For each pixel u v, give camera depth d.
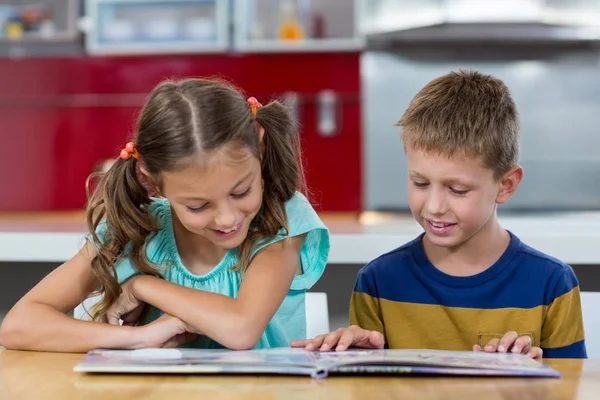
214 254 1.20
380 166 3.32
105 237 1.16
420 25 3.08
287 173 1.13
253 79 3.29
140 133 1.01
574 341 1.24
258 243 1.12
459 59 3.27
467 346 1.25
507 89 1.20
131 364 0.81
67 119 3.39
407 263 1.31
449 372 0.79
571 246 1.77
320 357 0.85
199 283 1.19
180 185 0.96
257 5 3.35
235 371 0.79
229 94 0.98
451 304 1.26
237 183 0.96
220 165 0.94
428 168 1.09
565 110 3.27
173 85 1.01
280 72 3.29
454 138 1.06
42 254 1.87
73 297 1.14
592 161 3.25
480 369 0.80
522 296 1.24
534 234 1.78
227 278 1.18
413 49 3.27
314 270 1.23
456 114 1.08
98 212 1.17
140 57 3.31
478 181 1.08
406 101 3.29
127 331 0.99
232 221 0.97
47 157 3.41
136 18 3.30
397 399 0.72
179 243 1.21
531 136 3.28
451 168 1.07
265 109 1.13
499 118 1.11
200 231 1.01
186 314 1.01
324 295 1.38
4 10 3.25
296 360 0.83
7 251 1.88
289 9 3.27
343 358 0.84
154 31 3.22
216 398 0.72
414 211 1.14
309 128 3.33
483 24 3.04
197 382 0.78
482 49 3.27
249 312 1.02
